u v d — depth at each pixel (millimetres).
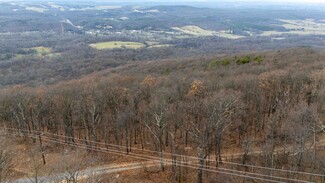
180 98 56688
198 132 46250
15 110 59219
